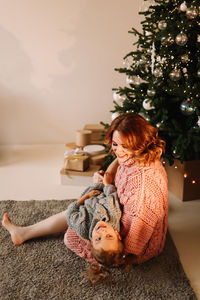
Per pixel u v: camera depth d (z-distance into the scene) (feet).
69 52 9.97
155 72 5.91
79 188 7.70
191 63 6.09
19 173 8.56
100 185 5.35
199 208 6.72
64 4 9.44
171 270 4.87
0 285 4.52
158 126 6.13
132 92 6.80
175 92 5.93
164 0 5.96
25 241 5.48
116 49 10.05
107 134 4.50
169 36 5.63
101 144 9.34
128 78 6.59
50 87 10.32
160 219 4.58
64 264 4.96
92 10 9.58
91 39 9.88
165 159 7.24
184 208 6.72
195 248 5.50
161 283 4.59
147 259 4.95
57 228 5.35
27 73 10.10
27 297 4.33
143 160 4.32
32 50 9.85
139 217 4.29
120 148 4.35
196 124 6.22
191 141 6.29
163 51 5.91
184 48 5.96
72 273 4.78
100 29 9.80
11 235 5.43
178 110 6.50
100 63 10.16
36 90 10.32
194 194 7.00
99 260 4.07
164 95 6.25
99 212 4.58
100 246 4.02
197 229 6.02
